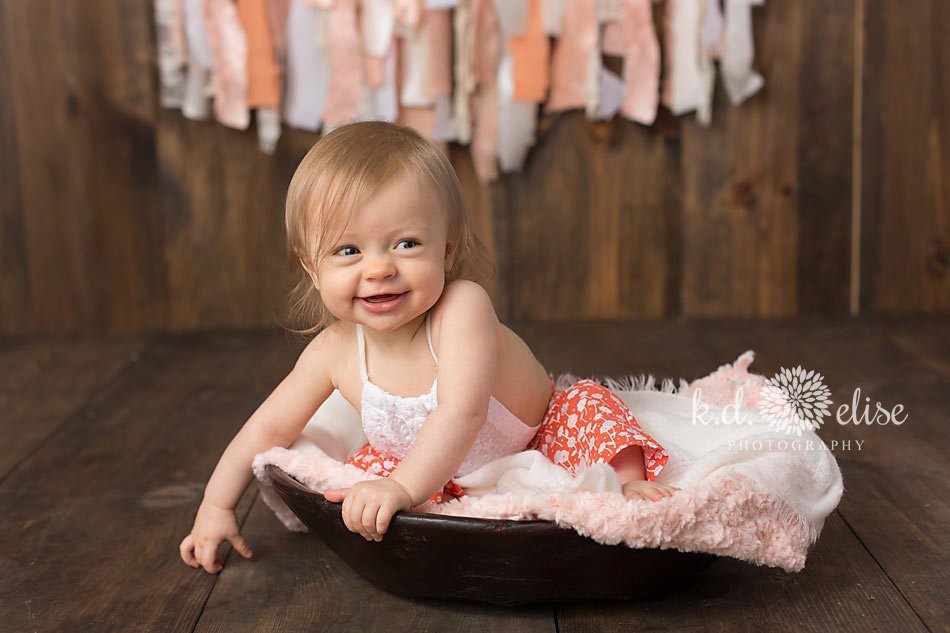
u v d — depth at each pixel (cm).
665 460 110
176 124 233
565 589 98
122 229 238
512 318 242
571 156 236
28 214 237
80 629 101
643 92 226
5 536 125
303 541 122
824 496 107
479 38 224
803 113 234
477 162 231
